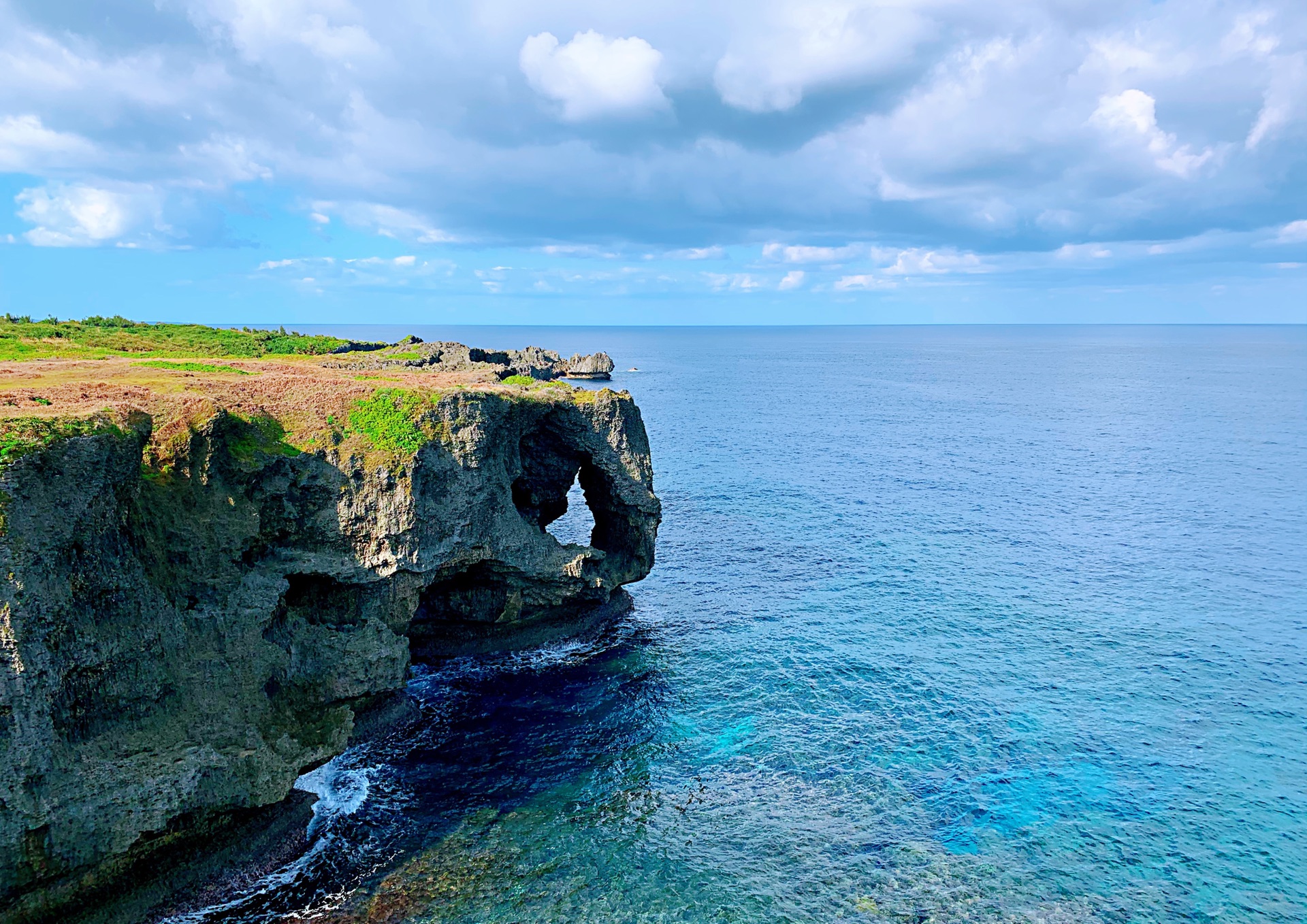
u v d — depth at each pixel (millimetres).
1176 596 53094
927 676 42188
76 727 23719
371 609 37531
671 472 90188
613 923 26156
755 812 31719
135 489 28359
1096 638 46688
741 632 47719
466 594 43500
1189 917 26891
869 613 50375
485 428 41969
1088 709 39094
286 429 37312
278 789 27625
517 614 44719
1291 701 39844
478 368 66438
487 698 40000
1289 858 29500
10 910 22156
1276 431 121250
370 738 35938
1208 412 143750
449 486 39969
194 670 28531
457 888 27438
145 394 34750
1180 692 40656
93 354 63500
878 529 68188
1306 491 81812
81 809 22750
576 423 47969
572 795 32594
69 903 23406
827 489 82312
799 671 42844
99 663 24375
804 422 131375
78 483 24281
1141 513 73438
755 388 192875
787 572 57625
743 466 93812
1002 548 62875
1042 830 30875
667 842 29953
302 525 36188
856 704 39562
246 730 28438
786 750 35812
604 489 49719
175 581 30359
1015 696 40219
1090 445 108938
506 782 33281
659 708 39250
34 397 30984
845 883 28109
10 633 21641
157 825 24156
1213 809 32094
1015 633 47438
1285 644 46031
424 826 30516
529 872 28297
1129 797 32719
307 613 36188
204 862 26922
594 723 37875
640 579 50531
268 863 28156
